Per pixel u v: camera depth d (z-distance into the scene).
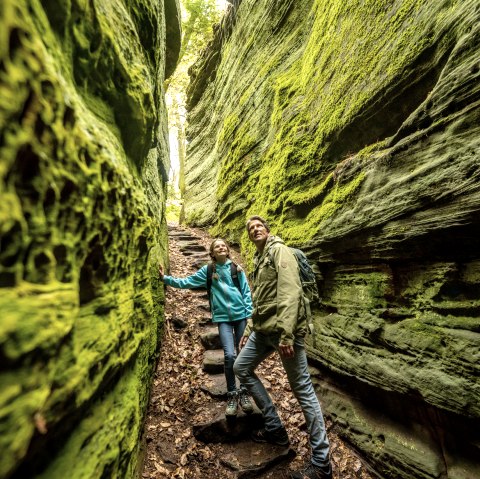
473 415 2.36
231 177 9.88
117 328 1.67
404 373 2.92
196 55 18.16
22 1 0.92
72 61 1.38
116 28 1.85
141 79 2.15
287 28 8.78
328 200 4.55
